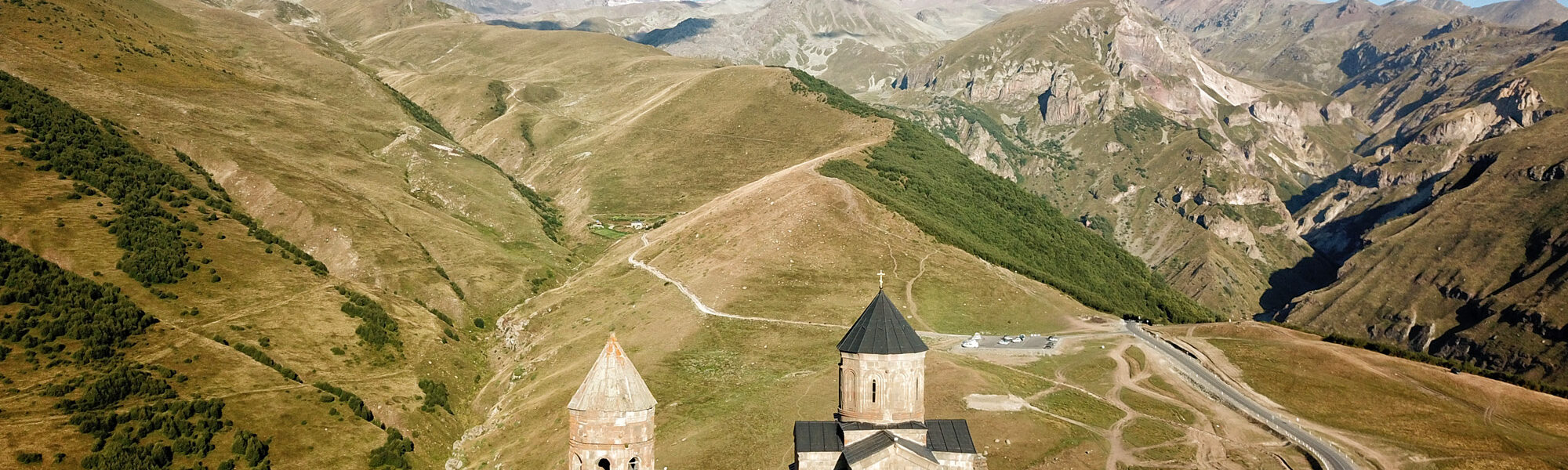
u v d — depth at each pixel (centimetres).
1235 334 14188
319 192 19088
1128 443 9894
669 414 11331
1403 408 11250
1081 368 12219
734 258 16338
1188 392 11594
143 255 14525
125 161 17488
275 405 11769
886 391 6247
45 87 19862
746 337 13362
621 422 5378
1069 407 10681
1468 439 10438
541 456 11050
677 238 18525
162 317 13425
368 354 14150
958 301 14988
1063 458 9394
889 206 18600
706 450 10244
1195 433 10294
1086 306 16312
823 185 18362
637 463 5409
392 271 17250
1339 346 13725
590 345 14438
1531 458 9956
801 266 15712
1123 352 13025
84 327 12238
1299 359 12794
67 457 10006
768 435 10275
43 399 10869
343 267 17088
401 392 13350
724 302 14638
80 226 14800
